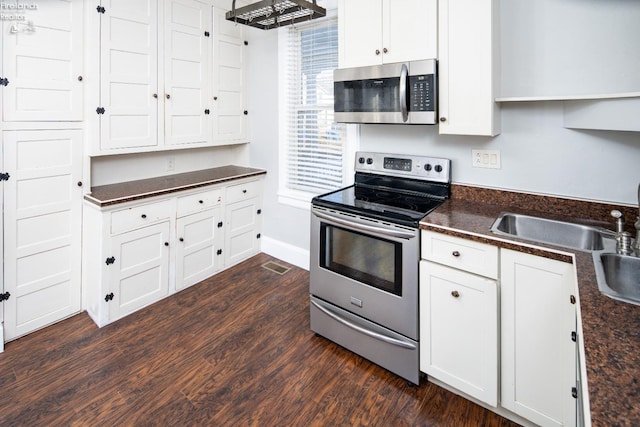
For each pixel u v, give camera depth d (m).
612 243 1.52
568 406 1.44
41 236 2.29
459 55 1.90
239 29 3.37
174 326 2.45
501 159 2.08
